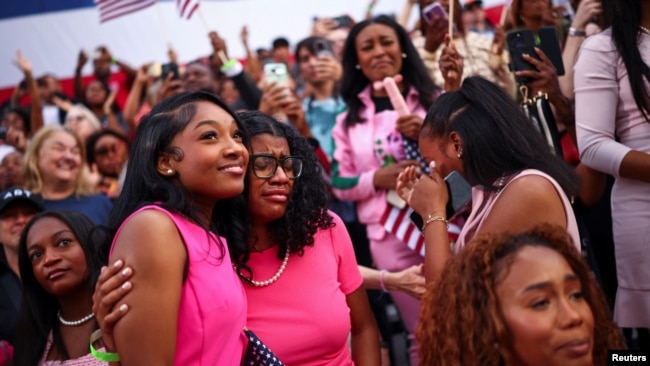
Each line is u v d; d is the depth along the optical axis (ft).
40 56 30.25
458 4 18.79
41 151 18.94
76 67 29.63
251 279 10.18
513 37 14.03
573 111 14.05
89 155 22.36
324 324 10.21
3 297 14.24
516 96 17.58
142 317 8.16
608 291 15.01
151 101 26.30
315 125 21.15
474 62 18.07
